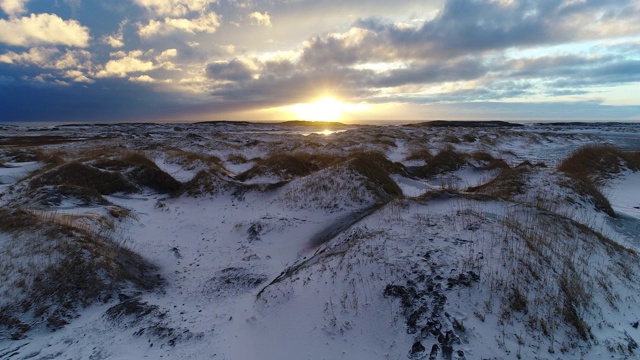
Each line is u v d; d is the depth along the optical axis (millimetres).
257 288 10211
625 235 13102
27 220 12117
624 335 6469
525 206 11984
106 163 24922
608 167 24953
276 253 13273
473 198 13117
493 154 42875
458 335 6070
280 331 7219
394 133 63719
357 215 15766
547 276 7539
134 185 22266
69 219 13070
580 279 7770
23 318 8438
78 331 8234
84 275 9898
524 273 7508
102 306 9336
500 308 6641
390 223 10961
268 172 25109
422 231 9828
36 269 9703
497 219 10703
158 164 33438
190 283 11242
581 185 16797
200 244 14695
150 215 17734
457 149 47688
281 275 10414
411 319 6578
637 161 25469
